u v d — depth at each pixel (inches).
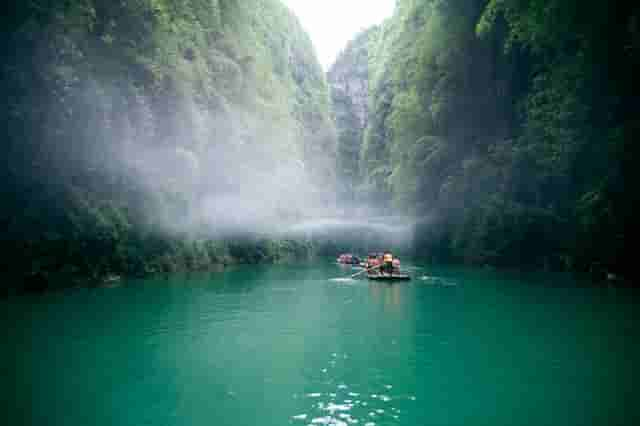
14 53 768.3
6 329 569.0
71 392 369.4
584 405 344.2
